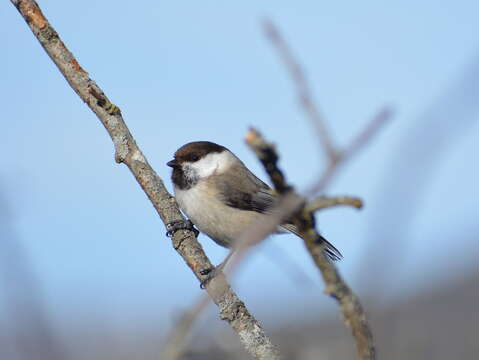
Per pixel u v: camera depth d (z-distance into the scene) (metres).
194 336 4.79
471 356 12.95
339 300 4.01
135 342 17.14
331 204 3.93
